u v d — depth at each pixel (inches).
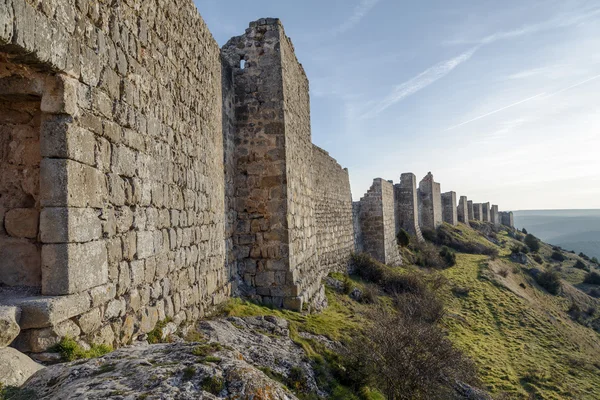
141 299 193.5
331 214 834.8
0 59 131.4
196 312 265.6
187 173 260.8
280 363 241.8
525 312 939.3
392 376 290.5
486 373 576.4
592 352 796.6
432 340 339.6
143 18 204.4
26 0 125.0
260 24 407.8
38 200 151.5
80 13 153.0
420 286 853.8
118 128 177.5
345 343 324.2
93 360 125.6
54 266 140.0
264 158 394.9
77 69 149.8
